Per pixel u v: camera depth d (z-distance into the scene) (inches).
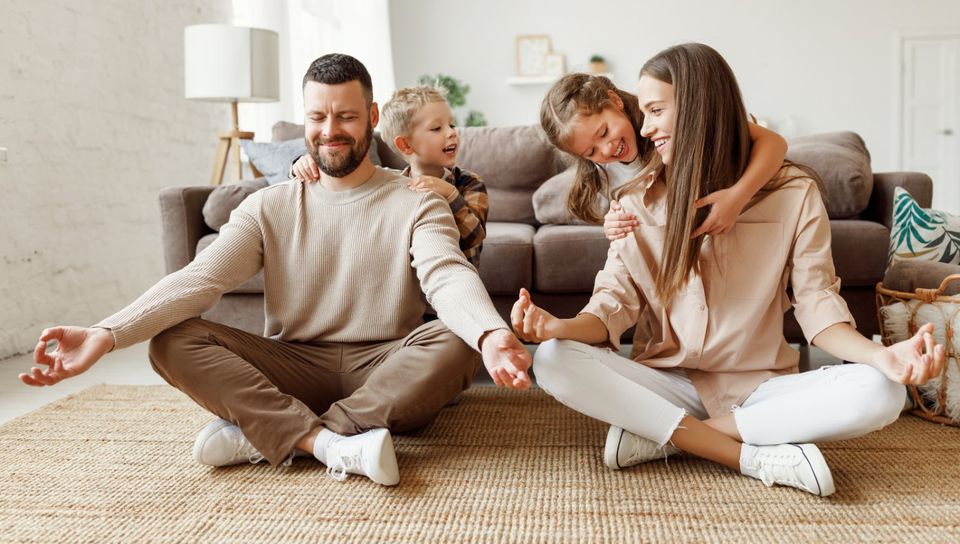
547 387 59.7
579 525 50.7
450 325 58.6
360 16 253.0
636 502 54.4
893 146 291.4
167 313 58.7
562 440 69.4
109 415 79.7
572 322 59.4
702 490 56.4
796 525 50.1
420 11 303.3
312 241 66.9
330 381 67.1
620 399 58.4
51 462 64.8
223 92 137.4
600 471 60.9
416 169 84.0
